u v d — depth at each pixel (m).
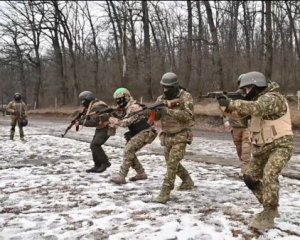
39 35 46.22
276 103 4.70
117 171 8.70
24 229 5.09
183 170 6.87
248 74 4.91
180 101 6.08
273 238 4.62
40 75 49.19
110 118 7.30
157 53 37.97
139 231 4.91
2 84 62.12
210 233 4.80
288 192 6.75
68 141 15.12
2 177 8.20
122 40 35.47
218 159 10.41
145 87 33.28
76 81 42.50
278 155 4.77
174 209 5.78
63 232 4.95
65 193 6.81
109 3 37.22
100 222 5.27
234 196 6.48
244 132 7.60
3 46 45.62
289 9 30.64
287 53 36.62
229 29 34.06
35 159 10.60
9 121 32.28
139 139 7.31
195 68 33.00
